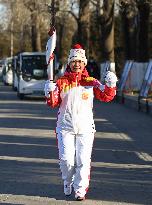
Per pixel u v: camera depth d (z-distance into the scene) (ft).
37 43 328.70
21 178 53.21
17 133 89.92
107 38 213.46
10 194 46.47
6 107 149.89
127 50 234.17
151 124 106.11
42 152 69.41
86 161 43.39
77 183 43.86
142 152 70.69
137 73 176.04
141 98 139.85
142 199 45.11
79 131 42.91
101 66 200.75
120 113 131.85
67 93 43.09
